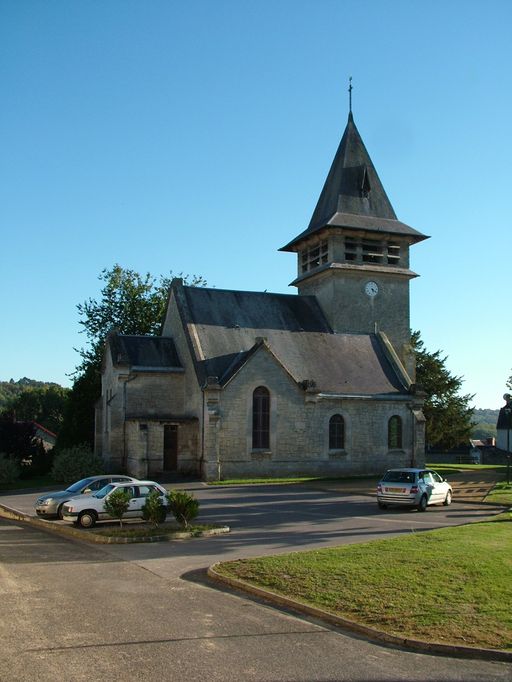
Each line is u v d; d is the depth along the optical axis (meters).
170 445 41.50
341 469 43.50
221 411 40.75
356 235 49.09
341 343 47.28
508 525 20.14
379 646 10.25
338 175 50.94
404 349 49.31
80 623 10.99
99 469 41.16
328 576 13.62
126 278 64.12
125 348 44.78
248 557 16.89
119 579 14.44
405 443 45.53
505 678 9.04
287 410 42.44
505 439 87.69
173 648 9.88
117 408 42.94
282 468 42.00
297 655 9.73
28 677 8.60
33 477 47.38
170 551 18.16
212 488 36.56
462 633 10.50
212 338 43.88
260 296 48.22
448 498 28.78
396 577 13.34
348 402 44.22
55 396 109.38
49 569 15.59
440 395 71.00
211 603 12.41
